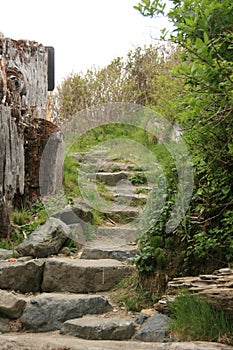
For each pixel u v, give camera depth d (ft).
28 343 12.44
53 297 14.97
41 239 19.52
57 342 12.54
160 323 13.37
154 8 10.92
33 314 14.37
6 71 26.16
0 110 22.57
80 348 12.02
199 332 12.51
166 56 43.52
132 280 16.48
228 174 14.75
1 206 21.52
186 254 15.61
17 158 23.52
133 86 44.62
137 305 15.28
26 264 17.03
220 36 10.01
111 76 45.88
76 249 20.07
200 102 11.82
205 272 15.37
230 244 14.89
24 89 26.94
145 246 16.35
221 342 12.12
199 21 9.63
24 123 24.84
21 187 23.85
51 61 30.55
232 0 9.50
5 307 14.32
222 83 10.49
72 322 13.78
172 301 13.91
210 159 14.82
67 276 16.96
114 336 13.29
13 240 21.30
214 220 15.51
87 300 14.93
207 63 9.77
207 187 15.51
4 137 22.53
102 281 16.92
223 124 13.32
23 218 22.70
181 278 14.75
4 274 16.83
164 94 28.66
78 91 45.88
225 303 12.78
